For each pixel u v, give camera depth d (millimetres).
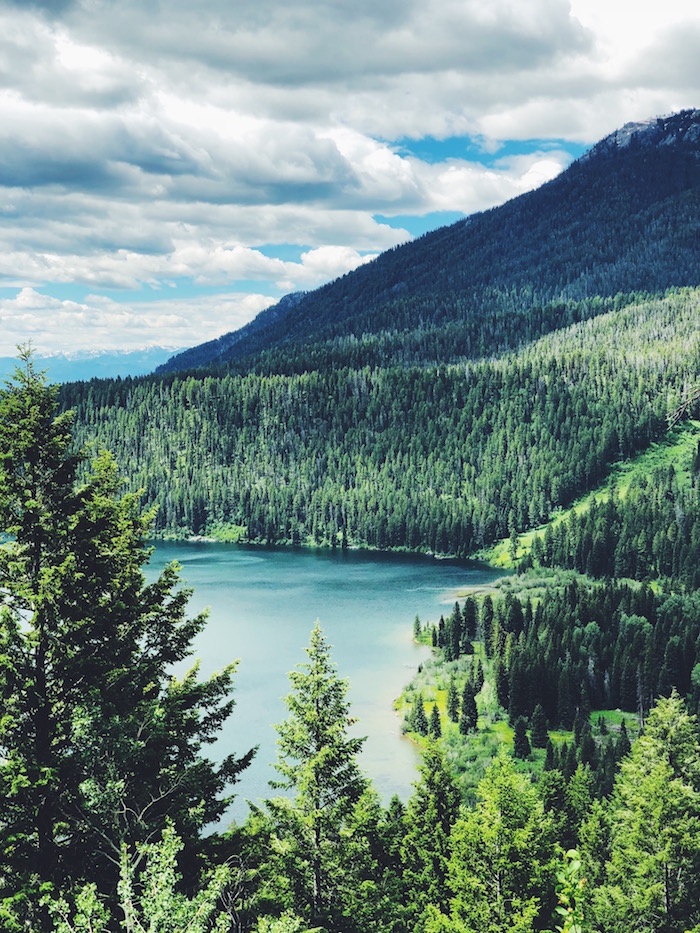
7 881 19375
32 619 21203
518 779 38562
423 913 38375
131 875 16422
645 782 44250
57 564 22359
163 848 15641
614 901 40719
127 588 24797
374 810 32031
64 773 20703
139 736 22078
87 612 22438
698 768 47625
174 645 26500
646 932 40094
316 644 30516
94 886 15477
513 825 36844
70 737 21625
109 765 20672
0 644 21141
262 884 24859
